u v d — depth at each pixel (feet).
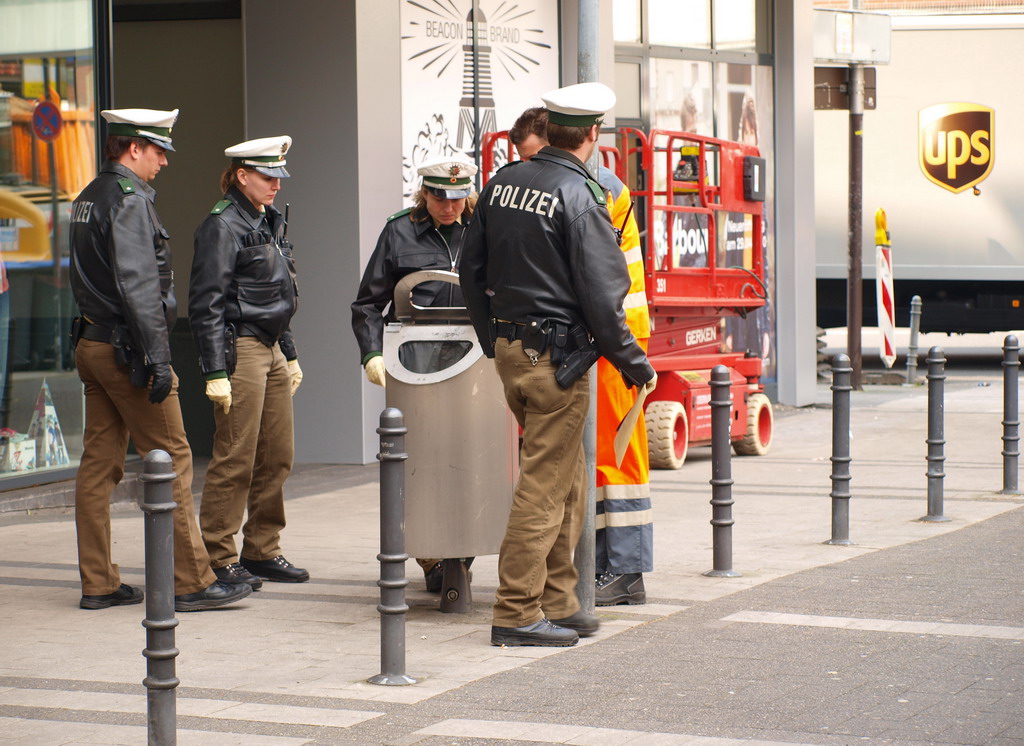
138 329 28.40
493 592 31.83
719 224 55.98
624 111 66.64
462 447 28.27
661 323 52.54
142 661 25.98
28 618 29.45
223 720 22.16
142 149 29.55
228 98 56.90
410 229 31.07
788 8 73.56
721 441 33.14
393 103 54.08
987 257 96.43
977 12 97.09
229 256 30.71
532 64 61.72
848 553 35.86
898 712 22.12
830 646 26.27
